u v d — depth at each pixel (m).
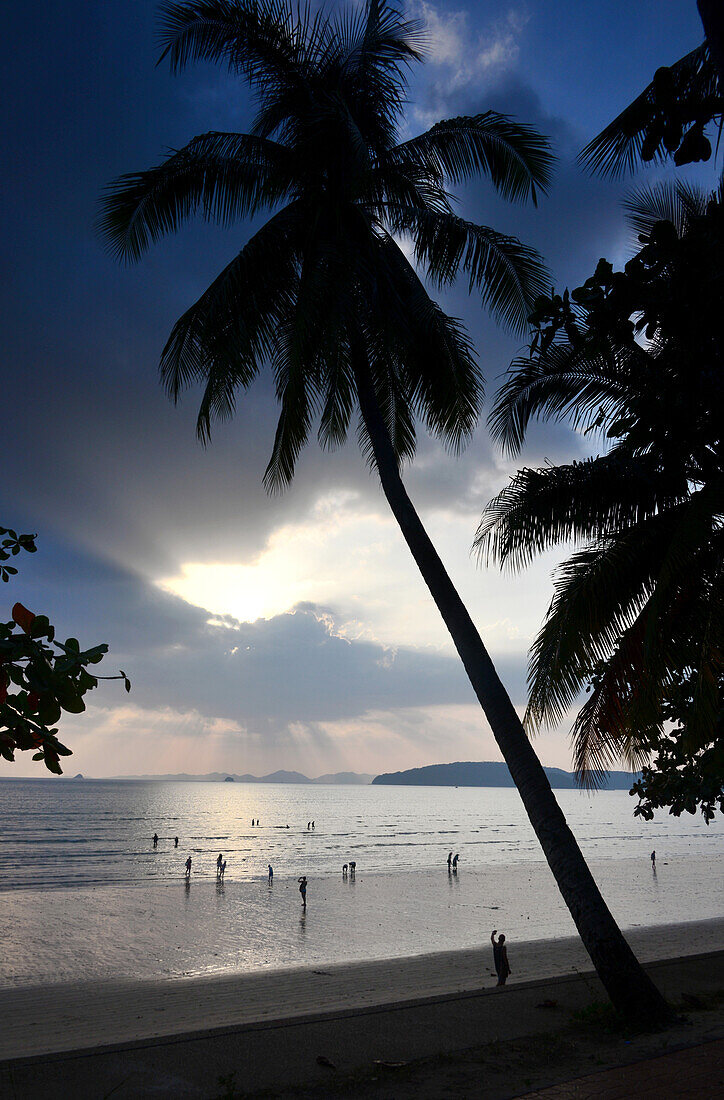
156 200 12.34
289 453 11.75
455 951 24.95
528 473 10.77
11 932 32.25
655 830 136.88
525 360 10.72
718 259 5.30
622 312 5.78
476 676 10.49
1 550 2.42
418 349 12.24
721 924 30.20
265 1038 8.12
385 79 12.89
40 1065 7.14
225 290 11.18
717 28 4.12
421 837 108.81
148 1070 7.03
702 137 4.85
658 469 10.05
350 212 12.29
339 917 37.69
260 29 12.24
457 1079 6.86
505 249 12.02
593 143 7.27
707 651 9.58
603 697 11.16
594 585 9.77
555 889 49.84
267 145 12.35
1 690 1.81
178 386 12.50
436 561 11.12
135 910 39.06
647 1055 7.49
